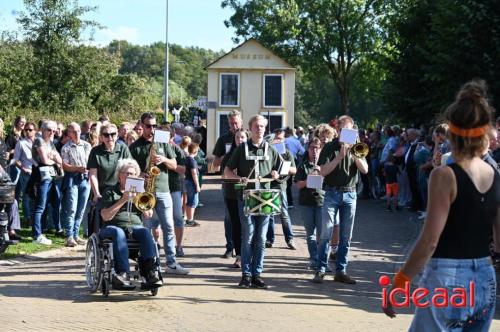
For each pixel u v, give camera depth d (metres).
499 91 18.19
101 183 8.83
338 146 8.76
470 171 3.77
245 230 8.48
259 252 8.52
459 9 18.94
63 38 30.17
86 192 11.75
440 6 19.97
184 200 14.23
